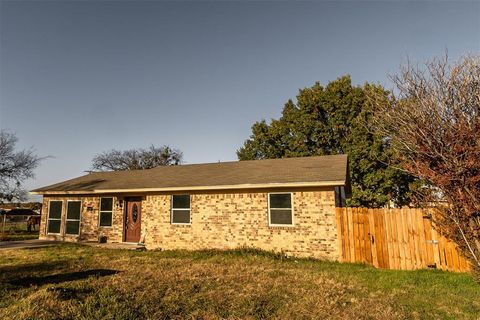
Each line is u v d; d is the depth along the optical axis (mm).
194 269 9188
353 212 10953
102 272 8836
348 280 8195
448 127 7527
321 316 5621
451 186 7414
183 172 16797
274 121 29109
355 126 23438
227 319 5480
